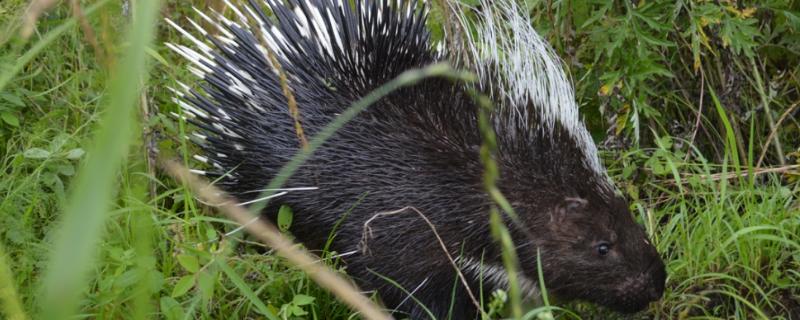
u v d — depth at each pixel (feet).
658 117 12.17
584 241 10.98
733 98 12.08
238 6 11.91
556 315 11.23
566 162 11.05
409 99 11.08
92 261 10.52
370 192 11.00
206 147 11.37
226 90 11.27
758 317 11.25
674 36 12.12
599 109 12.06
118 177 11.05
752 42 11.93
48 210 11.11
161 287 10.58
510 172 10.99
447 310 11.12
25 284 10.62
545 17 12.10
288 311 10.58
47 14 11.64
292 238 11.30
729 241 11.21
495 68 11.37
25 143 11.41
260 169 11.18
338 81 11.14
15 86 11.44
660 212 11.73
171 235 11.12
